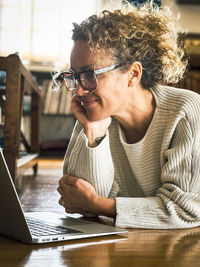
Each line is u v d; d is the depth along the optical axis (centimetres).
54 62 624
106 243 110
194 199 137
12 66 211
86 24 136
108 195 163
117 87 137
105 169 152
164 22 152
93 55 132
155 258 96
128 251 102
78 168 153
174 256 99
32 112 393
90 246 105
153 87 149
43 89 620
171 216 134
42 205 191
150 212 135
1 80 260
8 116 212
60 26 626
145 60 144
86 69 133
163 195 138
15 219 104
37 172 382
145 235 123
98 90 135
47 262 90
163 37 149
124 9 152
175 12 613
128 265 90
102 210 137
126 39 136
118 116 150
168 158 141
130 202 136
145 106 148
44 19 624
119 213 134
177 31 162
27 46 622
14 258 92
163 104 147
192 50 613
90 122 152
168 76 156
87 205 140
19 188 258
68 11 627
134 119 150
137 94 145
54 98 620
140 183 156
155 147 149
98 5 623
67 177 146
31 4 621
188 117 141
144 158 151
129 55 137
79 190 141
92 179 151
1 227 111
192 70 613
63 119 638
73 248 103
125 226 133
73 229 119
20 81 223
